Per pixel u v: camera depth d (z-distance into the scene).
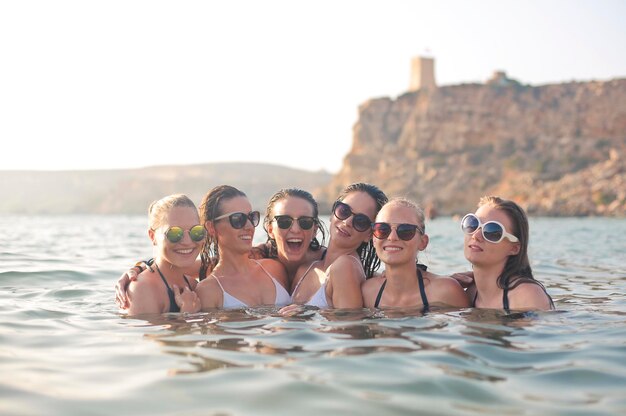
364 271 6.34
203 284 5.89
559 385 3.42
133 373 3.63
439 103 130.38
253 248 6.54
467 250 5.58
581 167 113.31
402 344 4.30
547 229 34.38
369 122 146.38
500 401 3.17
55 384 3.44
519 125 124.56
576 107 122.56
